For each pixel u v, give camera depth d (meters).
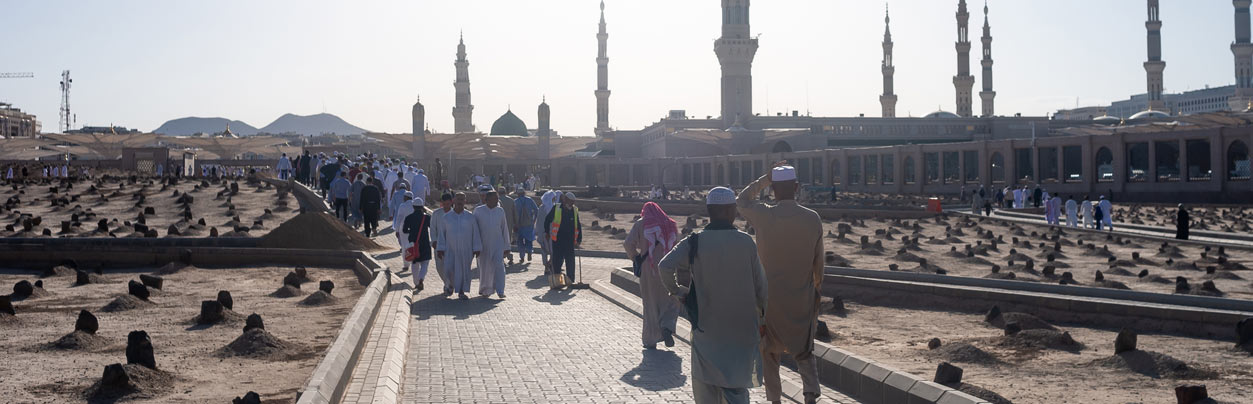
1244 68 175.62
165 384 8.02
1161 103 166.50
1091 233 35.75
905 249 26.95
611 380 8.80
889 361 9.69
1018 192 54.59
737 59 145.38
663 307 10.61
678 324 12.02
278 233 23.59
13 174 54.88
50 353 9.55
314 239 23.50
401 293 14.72
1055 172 64.31
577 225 17.47
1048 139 64.06
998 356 9.91
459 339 11.31
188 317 12.53
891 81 179.62
